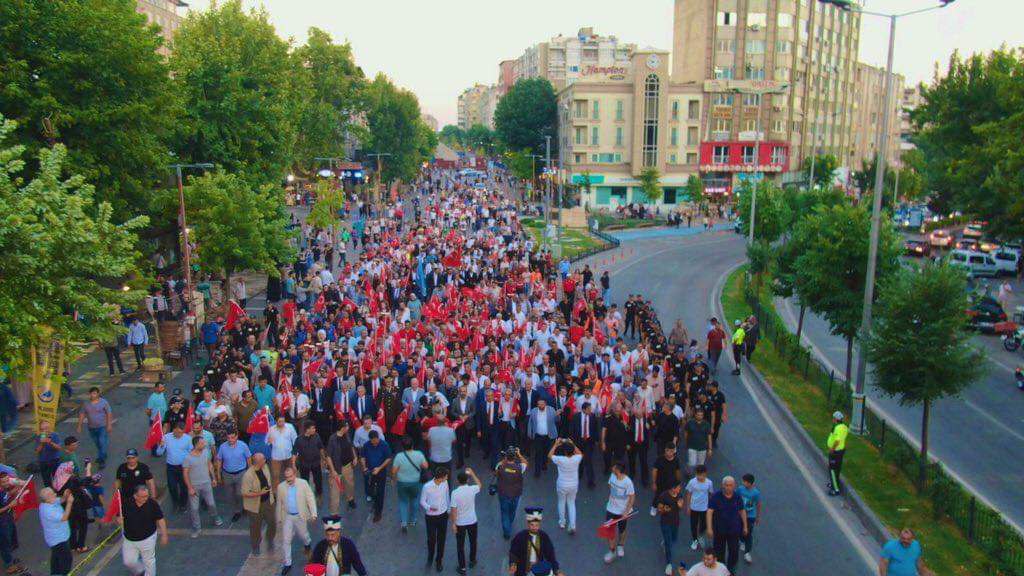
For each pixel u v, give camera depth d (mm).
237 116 35781
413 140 93750
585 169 87812
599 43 171125
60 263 13172
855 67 113938
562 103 95812
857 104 119875
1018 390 24031
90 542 12719
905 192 81500
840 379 24109
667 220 74188
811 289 21797
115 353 22531
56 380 14781
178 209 28406
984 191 35250
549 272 39469
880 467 16203
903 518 13711
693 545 12508
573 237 63875
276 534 12898
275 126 37219
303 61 68250
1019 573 11414
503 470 12555
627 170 88438
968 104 42562
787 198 46438
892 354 15266
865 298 18234
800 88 96500
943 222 72812
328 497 14406
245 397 15016
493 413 15102
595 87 86562
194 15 40531
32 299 12703
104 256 13891
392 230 54688
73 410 19484
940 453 18219
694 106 87688
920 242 55625
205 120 34594
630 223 72438
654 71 85438
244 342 22328
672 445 12070
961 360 14719
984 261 48281
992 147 31281
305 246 47562
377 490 13242
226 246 27141
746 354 23844
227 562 12000
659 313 33969
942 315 14914
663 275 45219
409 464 12750
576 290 32188
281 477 13578
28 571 11867
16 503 11945
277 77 40062
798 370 23875
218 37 39219
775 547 12797
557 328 21297
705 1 88250
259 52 39719
